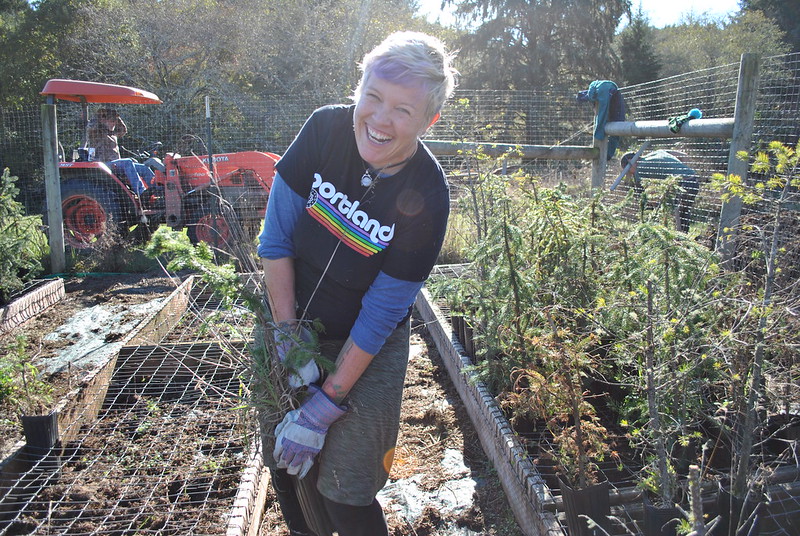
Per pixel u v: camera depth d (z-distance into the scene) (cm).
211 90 1661
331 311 206
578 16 2395
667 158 624
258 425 230
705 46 2781
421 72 170
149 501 292
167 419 374
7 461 308
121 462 329
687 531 188
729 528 219
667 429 248
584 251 348
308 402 195
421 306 565
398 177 191
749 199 231
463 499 305
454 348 421
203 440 345
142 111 1427
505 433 303
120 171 860
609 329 295
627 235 324
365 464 200
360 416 200
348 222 194
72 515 284
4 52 1955
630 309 267
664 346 245
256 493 290
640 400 282
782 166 220
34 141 1040
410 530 285
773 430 286
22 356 441
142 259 799
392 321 195
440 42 184
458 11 2591
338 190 194
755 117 512
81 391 377
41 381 410
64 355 500
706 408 282
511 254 320
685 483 243
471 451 346
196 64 1848
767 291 221
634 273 296
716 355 244
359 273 197
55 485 302
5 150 1033
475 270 407
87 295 686
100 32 1817
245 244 233
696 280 267
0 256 590
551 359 261
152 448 342
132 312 616
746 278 283
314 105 1058
